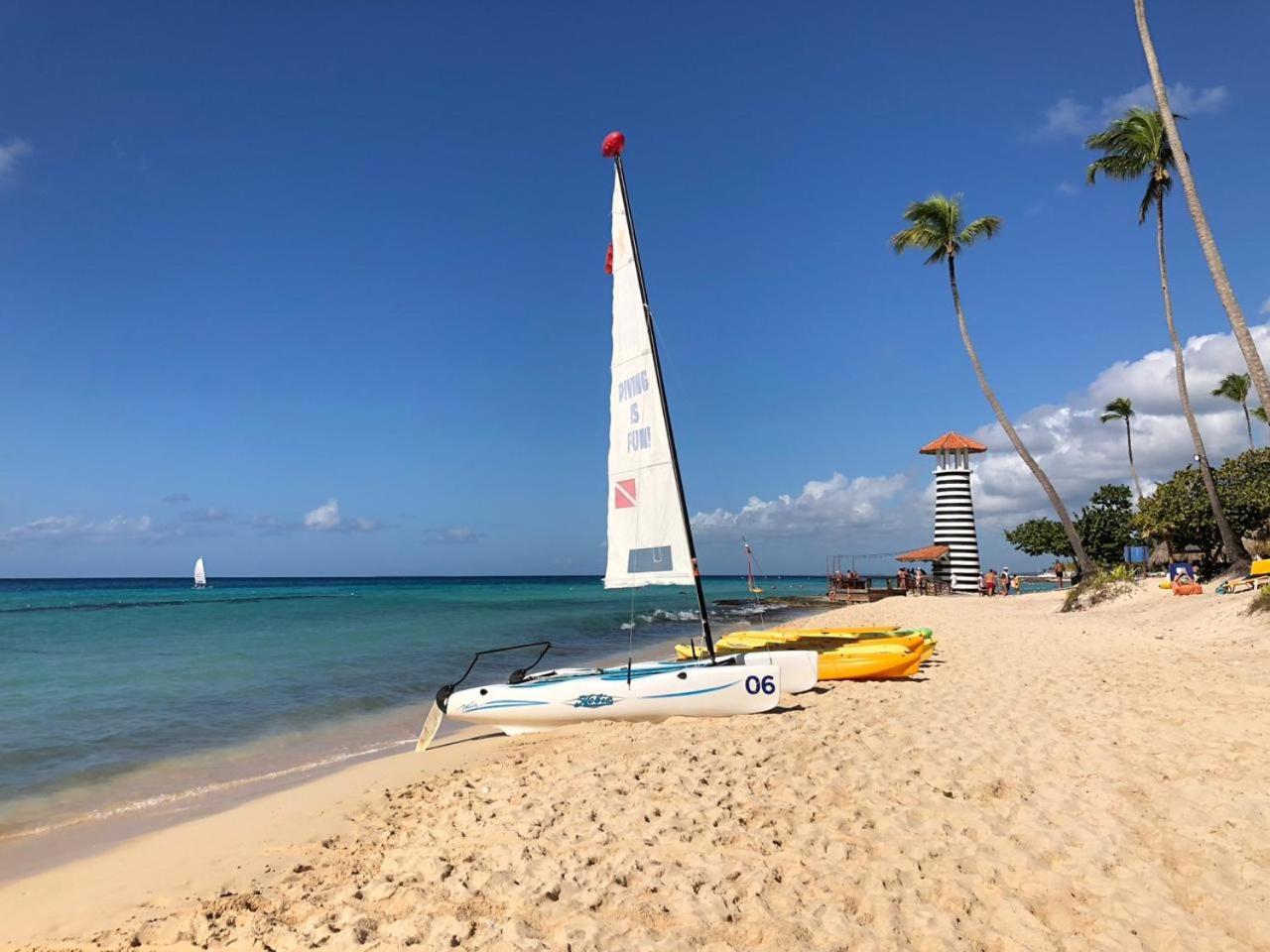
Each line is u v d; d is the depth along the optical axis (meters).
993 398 33.56
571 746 10.59
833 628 22.36
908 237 34.47
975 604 36.91
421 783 9.42
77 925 5.76
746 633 19.64
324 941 4.87
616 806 7.20
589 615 46.38
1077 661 15.81
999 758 8.44
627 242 12.59
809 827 6.50
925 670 15.68
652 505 12.31
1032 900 5.14
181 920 5.58
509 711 12.16
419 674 20.61
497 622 40.19
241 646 27.52
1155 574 37.38
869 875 5.54
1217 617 19.86
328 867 6.67
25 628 35.41
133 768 11.29
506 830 6.77
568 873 5.66
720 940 4.66
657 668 12.40
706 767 8.41
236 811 8.70
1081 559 32.66
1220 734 9.00
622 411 12.72
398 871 6.05
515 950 4.56
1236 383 54.84
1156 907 4.95
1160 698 11.30
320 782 9.79
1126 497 50.22
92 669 21.03
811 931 4.75
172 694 17.19
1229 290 20.88
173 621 40.06
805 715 11.21
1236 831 6.05
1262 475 31.58
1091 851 5.83
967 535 45.28
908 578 50.28
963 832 6.37
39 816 9.05
